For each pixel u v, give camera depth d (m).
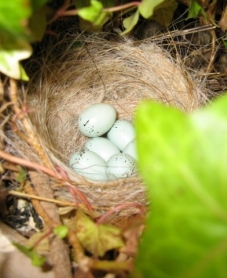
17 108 0.12
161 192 0.06
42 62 0.16
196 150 0.06
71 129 0.19
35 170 0.13
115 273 0.10
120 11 0.15
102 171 0.16
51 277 0.11
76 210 0.12
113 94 0.20
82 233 0.11
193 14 0.15
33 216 0.13
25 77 0.11
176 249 0.07
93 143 0.18
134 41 0.18
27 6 0.07
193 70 0.18
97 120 0.18
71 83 0.18
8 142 0.13
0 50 0.10
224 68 0.18
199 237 0.06
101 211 0.13
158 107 0.06
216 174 0.06
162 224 0.06
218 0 0.16
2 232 0.12
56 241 0.11
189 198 0.06
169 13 0.15
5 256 0.11
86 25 0.14
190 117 0.06
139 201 0.13
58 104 0.18
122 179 0.15
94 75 0.19
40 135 0.14
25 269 0.11
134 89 0.19
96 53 0.18
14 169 0.12
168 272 0.07
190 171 0.06
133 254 0.10
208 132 0.06
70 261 0.11
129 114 0.20
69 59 0.17
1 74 0.12
